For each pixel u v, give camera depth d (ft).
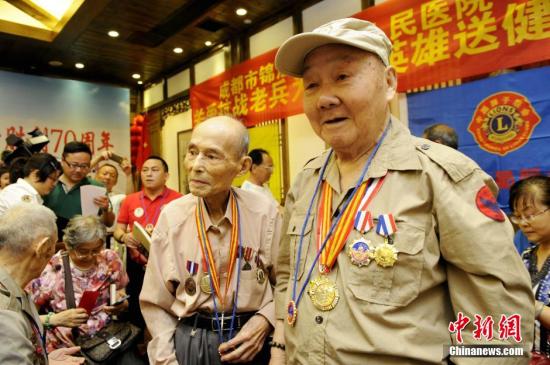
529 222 4.67
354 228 2.72
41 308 6.01
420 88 9.07
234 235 3.97
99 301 6.30
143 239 6.28
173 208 4.20
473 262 2.31
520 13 7.39
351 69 2.68
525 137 7.54
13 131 15.31
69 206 9.22
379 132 2.91
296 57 2.91
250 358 3.74
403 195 2.64
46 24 14.02
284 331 3.12
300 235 3.14
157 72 18.37
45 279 6.00
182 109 17.48
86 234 5.98
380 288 2.51
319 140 11.77
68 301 5.98
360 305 2.53
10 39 13.91
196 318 3.89
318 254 2.89
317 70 2.77
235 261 3.97
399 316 2.45
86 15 12.36
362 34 2.67
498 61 7.69
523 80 7.56
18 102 15.49
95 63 16.74
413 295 2.45
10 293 3.80
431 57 8.73
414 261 2.46
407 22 9.14
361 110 2.71
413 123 9.28
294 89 12.11
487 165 8.07
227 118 3.93
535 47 7.20
